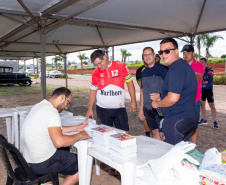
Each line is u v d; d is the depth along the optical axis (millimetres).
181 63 2211
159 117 3033
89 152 2006
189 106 2273
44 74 5707
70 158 2188
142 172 1611
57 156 2115
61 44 10820
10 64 31109
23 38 9250
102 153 1876
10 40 9750
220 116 6676
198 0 4887
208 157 1646
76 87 18312
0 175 3225
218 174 1431
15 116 4004
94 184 2980
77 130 2426
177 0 4828
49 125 1944
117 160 1715
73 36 9156
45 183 2234
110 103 3199
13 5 4609
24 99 11719
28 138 1991
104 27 7793
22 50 13680
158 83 3137
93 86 3326
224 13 5750
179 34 8086
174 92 2141
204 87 5387
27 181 1942
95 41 10492
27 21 6145
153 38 9750
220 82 19172
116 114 3270
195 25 6965
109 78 3133
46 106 2025
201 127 5480
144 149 1921
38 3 4574
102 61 2980
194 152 1891
